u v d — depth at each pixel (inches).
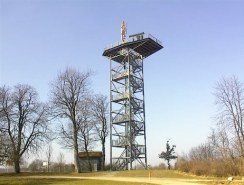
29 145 2418.8
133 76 2773.1
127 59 2829.7
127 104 2723.9
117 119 2719.0
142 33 2770.7
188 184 1422.2
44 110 2488.9
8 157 2148.1
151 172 2021.4
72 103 2518.5
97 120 2955.2
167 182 1519.4
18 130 2399.1
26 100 2456.9
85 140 2878.9
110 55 2908.5
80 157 2942.9
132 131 2652.6
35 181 1833.2
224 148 2178.9
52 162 3831.2
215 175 1736.0
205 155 2657.5
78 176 2130.9
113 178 1867.6
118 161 2694.4
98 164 2923.2
